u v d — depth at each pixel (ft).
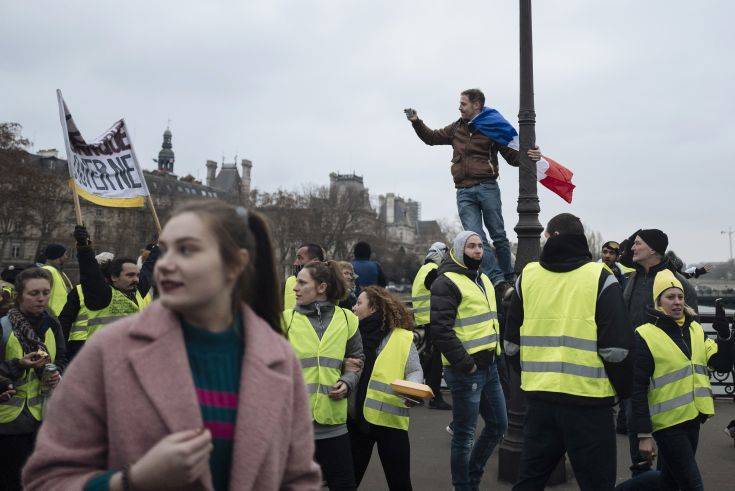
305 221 248.52
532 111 19.15
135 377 4.78
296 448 5.65
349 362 13.94
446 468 19.53
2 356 14.07
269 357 5.36
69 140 19.17
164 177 318.04
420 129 23.39
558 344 11.46
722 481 18.07
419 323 26.81
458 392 15.30
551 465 11.68
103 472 4.62
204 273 5.06
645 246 17.60
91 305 16.75
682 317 13.67
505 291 20.08
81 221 18.56
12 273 23.16
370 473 19.65
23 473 4.83
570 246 11.89
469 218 22.22
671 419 13.26
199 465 4.46
